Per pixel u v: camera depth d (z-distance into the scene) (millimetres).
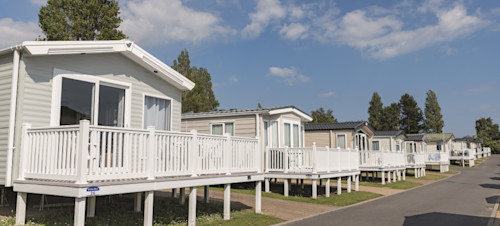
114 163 7152
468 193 18797
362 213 12078
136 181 7398
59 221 8352
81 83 9375
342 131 26422
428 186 22844
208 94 43062
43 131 7414
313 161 14828
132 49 10328
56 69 8766
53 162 7141
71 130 6879
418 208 13367
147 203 7754
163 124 11898
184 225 9039
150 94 11359
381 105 71625
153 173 7824
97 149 6863
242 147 10820
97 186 6672
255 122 16922
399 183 23906
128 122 10484
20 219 7660
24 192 7641
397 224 10266
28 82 8188
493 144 81312
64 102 8922
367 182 23828
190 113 19781
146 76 11297
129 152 7484
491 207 13797
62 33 21703
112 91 10219
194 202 8953
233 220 9938
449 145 53781
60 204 10352
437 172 37219
